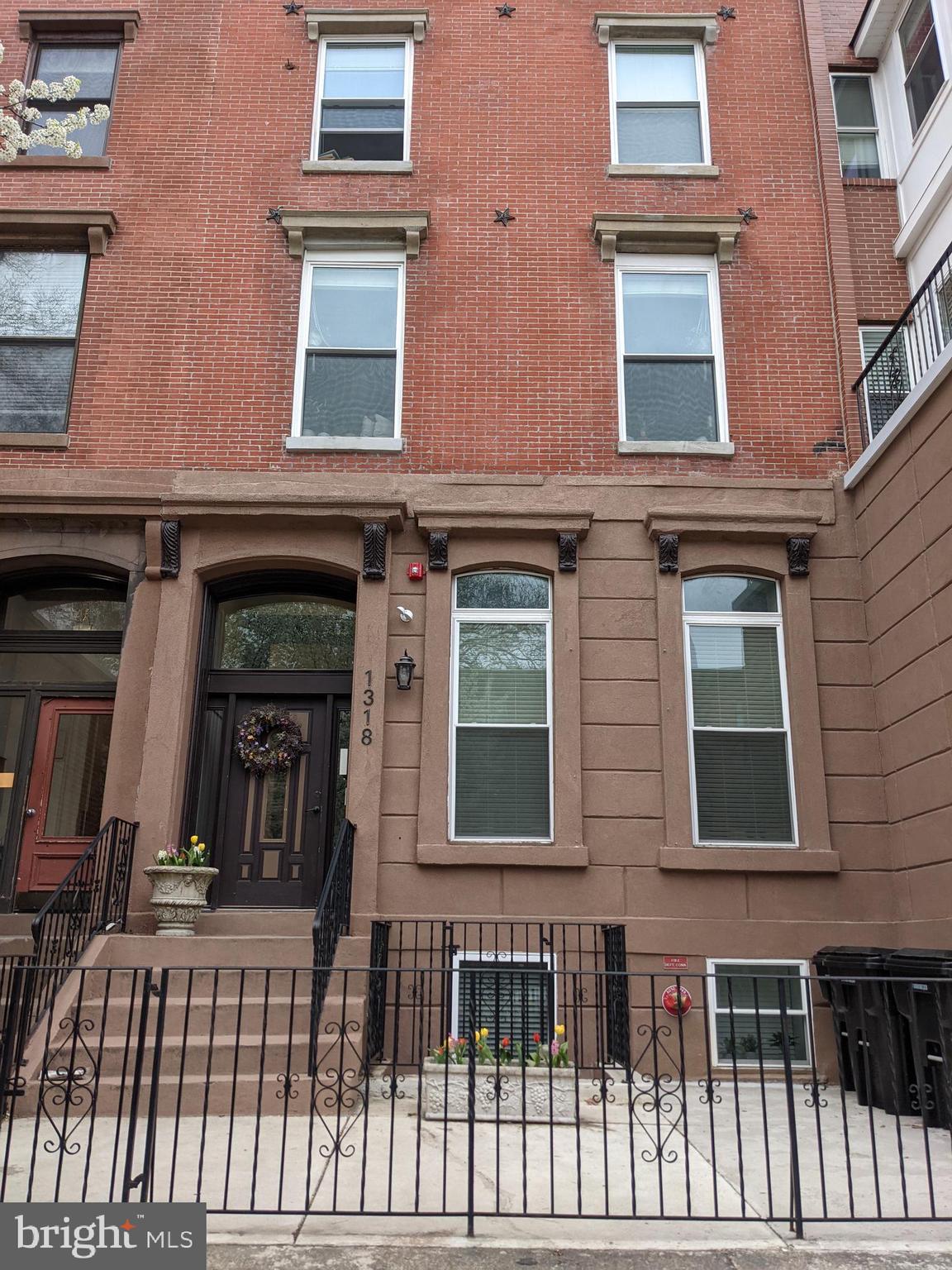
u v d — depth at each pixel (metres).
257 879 9.25
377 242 10.48
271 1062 6.78
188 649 9.25
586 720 9.05
